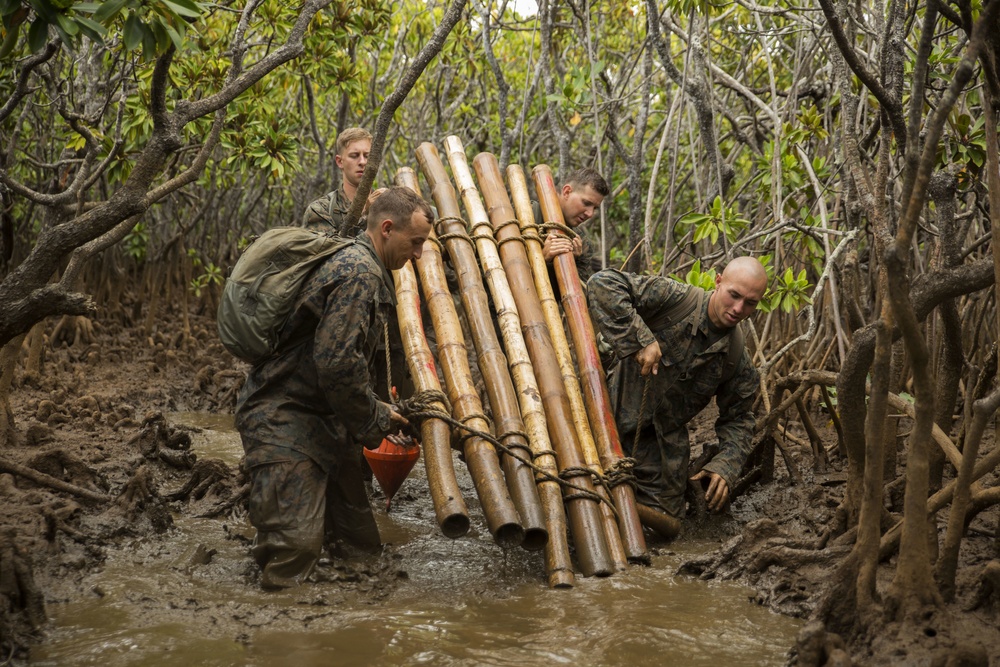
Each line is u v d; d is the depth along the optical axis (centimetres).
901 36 324
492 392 424
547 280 480
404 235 372
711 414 651
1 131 651
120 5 275
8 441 472
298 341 360
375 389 505
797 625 327
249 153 694
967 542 367
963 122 445
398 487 461
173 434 500
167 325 972
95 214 305
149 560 377
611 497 411
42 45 275
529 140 935
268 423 359
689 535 443
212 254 1148
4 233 711
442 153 1018
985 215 471
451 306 462
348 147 534
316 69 717
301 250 352
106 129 686
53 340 796
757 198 727
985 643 275
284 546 352
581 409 434
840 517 371
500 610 337
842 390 344
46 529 365
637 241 683
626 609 338
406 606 339
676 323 433
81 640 298
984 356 545
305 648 297
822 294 589
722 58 820
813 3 564
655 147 1034
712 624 325
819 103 645
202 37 702
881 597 309
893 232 389
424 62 406
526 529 369
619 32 981
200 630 308
